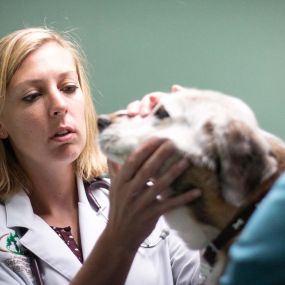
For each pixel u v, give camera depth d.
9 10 2.36
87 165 1.61
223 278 0.63
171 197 1.01
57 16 2.33
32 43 1.43
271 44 2.24
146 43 2.30
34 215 1.44
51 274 1.34
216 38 2.26
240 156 0.91
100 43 2.31
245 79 2.27
